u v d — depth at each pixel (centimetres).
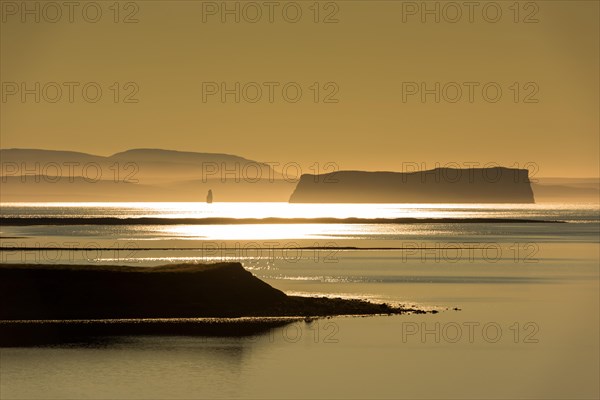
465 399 12025
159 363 13812
